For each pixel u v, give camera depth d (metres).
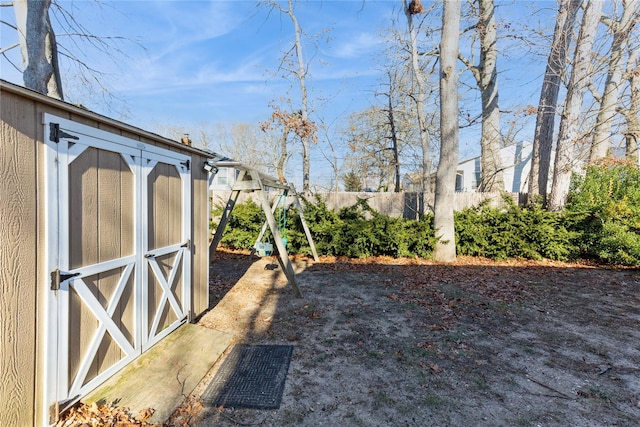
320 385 2.67
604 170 8.85
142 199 2.91
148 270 3.01
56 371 2.04
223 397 2.49
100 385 2.43
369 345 3.40
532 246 7.71
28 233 1.87
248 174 5.04
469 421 2.24
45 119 1.96
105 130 2.46
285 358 3.11
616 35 7.55
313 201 11.46
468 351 3.28
